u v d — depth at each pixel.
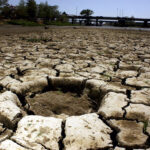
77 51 4.12
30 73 2.38
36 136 1.12
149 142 1.10
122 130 1.20
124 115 1.38
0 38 6.17
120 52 4.12
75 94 2.04
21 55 3.52
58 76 2.29
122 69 2.75
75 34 8.79
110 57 3.56
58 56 3.52
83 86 2.13
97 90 1.97
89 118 1.33
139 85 2.04
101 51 4.20
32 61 3.06
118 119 1.34
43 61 3.05
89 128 1.21
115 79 2.25
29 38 6.34
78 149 1.04
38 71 2.47
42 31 9.88
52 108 1.70
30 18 17.55
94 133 1.16
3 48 4.24
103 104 1.58
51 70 2.53
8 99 1.57
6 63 2.87
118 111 1.42
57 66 2.76
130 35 9.24
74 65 2.85
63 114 1.61
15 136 1.13
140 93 1.81
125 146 1.07
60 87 2.16
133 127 1.24
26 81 2.05
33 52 3.87
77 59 3.31
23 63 2.89
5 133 1.20
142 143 1.08
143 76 2.37
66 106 1.74
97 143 1.08
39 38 6.38
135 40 6.75
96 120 1.31
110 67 2.80
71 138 1.11
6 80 2.08
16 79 2.13
